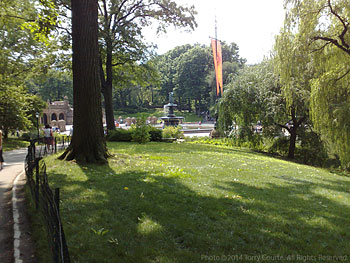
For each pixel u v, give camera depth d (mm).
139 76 30078
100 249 3730
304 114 19953
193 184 7488
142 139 21297
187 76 95688
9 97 27047
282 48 15172
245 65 24266
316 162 21047
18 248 3898
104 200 5750
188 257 3609
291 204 6293
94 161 9977
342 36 13219
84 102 10180
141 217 4941
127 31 24547
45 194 3887
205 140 29562
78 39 9984
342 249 4121
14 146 24219
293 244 4191
